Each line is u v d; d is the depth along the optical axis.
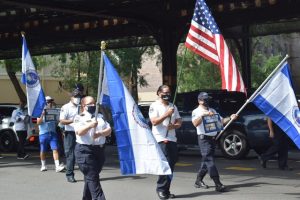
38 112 11.92
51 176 11.40
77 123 7.13
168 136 8.45
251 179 10.68
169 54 20.39
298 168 12.48
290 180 10.52
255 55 34.91
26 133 15.68
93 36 22.86
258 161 13.98
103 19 20.28
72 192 9.39
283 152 12.13
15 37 23.86
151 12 19.28
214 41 8.42
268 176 11.11
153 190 9.52
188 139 15.10
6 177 11.30
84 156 7.09
